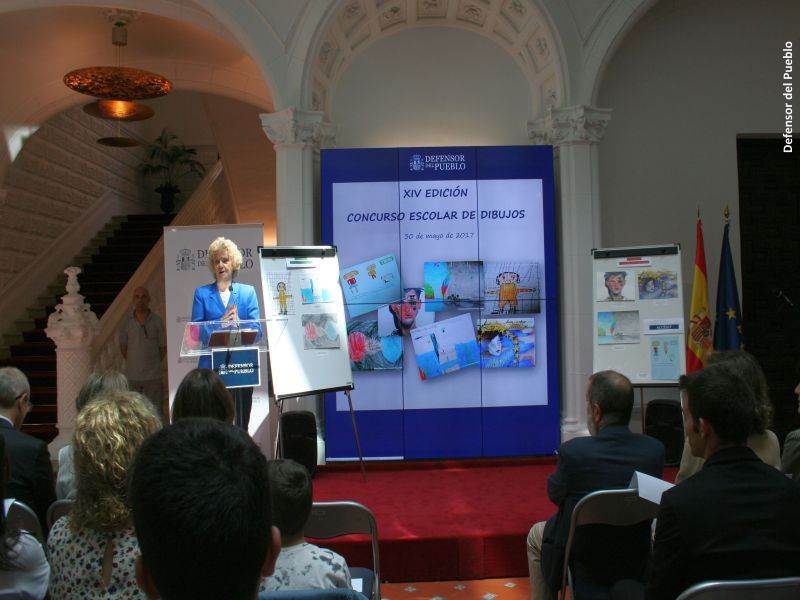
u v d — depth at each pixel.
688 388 1.97
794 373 6.70
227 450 0.78
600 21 6.05
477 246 6.05
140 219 12.18
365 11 6.19
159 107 14.60
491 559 4.05
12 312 8.80
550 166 6.09
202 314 4.84
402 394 5.99
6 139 7.69
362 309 5.99
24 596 1.74
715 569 1.70
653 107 6.50
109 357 7.19
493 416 6.02
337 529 2.71
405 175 6.04
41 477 2.63
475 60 6.66
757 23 6.57
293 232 5.99
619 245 6.43
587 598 2.51
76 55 7.56
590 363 6.01
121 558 1.66
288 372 4.75
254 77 7.96
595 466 2.64
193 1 5.94
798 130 6.57
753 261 6.71
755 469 1.80
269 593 1.37
